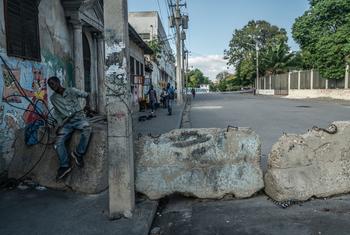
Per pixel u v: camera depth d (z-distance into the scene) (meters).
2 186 6.29
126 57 4.68
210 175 5.62
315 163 5.63
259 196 5.68
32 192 5.98
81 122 5.98
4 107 7.23
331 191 5.57
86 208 5.21
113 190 4.80
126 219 4.76
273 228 4.55
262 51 65.88
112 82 4.69
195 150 5.66
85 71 14.49
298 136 5.64
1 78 7.15
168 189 5.55
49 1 9.92
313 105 25.89
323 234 4.34
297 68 54.09
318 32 32.03
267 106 25.97
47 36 9.73
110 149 4.77
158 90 38.09
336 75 31.62
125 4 4.72
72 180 5.98
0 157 6.96
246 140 5.70
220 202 5.54
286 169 5.51
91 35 14.97
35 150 6.58
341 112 19.53
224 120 16.84
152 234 4.60
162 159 5.63
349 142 5.77
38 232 4.45
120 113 4.71
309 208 5.18
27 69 8.34
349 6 30.16
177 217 5.07
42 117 8.12
